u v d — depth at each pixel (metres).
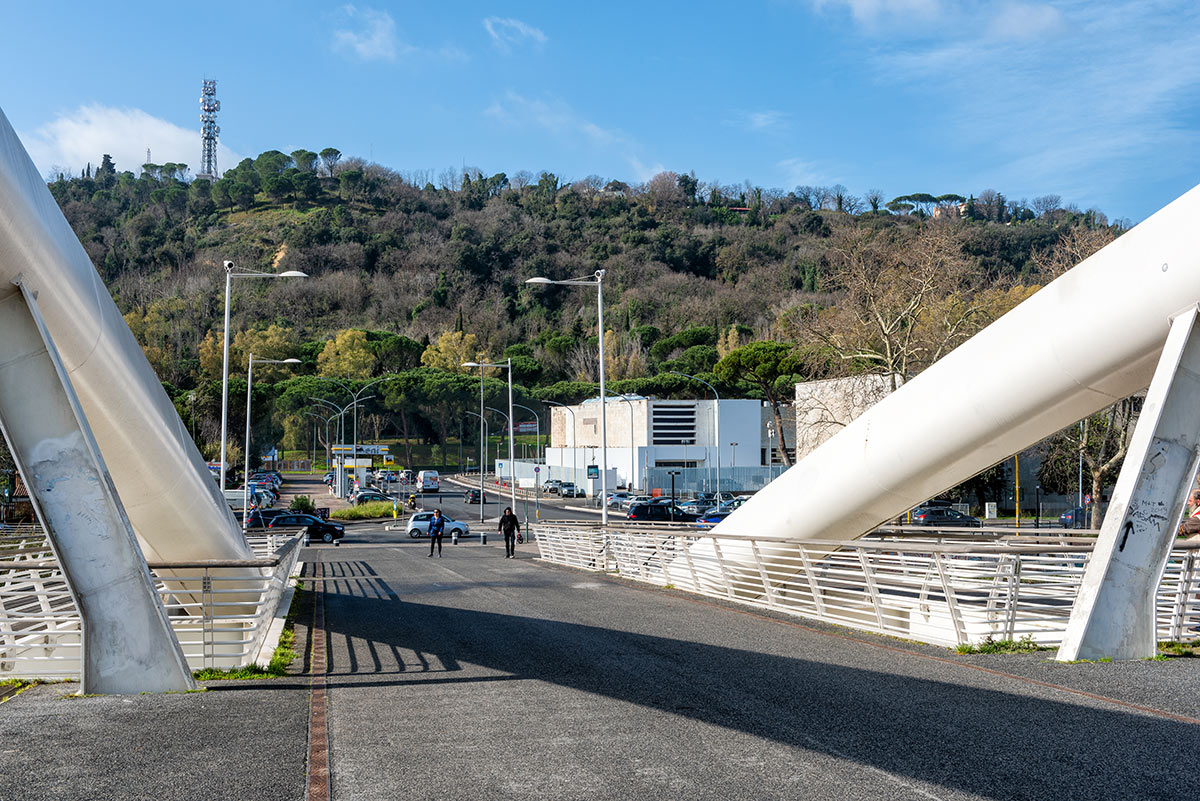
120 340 12.22
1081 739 7.82
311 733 8.52
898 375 40.88
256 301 176.62
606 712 9.27
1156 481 11.52
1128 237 12.12
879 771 7.01
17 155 9.88
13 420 10.28
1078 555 13.47
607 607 18.97
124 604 10.62
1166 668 10.87
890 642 13.77
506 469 113.25
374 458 115.50
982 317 40.59
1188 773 6.84
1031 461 60.44
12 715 9.32
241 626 16.23
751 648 13.31
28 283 10.25
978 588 12.99
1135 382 12.77
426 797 6.57
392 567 32.31
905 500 15.88
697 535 21.77
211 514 15.23
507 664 12.24
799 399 54.97
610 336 154.50
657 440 93.19
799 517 17.30
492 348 165.88
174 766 7.41
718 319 159.88
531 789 6.72
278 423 125.44
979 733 8.09
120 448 12.95
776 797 6.43
